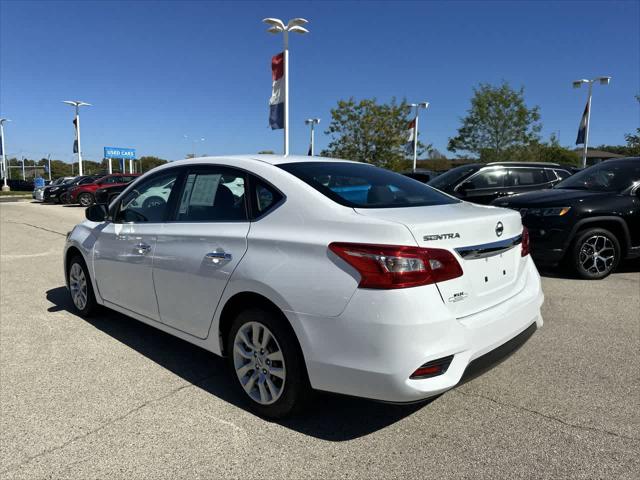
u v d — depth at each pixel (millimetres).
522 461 2551
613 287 6008
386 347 2412
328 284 2572
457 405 3150
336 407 3156
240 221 3170
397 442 2748
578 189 6930
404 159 31031
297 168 3252
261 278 2834
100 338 4484
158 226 3797
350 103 30078
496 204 7105
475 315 2697
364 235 2547
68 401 3277
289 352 2791
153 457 2639
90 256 4625
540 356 3898
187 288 3428
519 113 28625
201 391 3420
